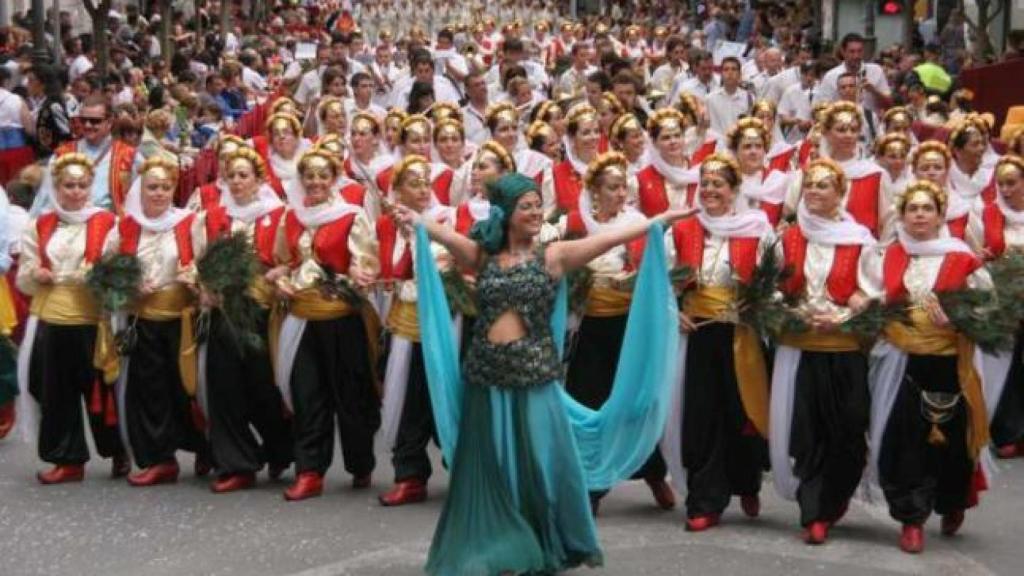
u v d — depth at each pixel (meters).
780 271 9.82
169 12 31.20
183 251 11.01
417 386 10.73
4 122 19.31
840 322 9.65
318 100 17.81
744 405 9.99
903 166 12.43
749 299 9.81
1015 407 12.02
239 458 11.11
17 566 9.65
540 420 8.66
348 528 10.27
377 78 21.88
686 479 10.27
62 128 19.33
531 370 8.63
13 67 23.11
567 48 33.44
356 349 10.98
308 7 53.97
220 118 22.45
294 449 11.19
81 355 11.20
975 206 12.58
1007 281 9.80
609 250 9.38
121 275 10.84
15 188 14.56
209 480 11.52
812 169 9.89
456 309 10.38
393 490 10.84
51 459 11.39
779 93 20.33
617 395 8.98
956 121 15.27
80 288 11.11
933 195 9.75
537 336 8.72
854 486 9.90
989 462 10.22
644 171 12.31
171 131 20.28
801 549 9.80
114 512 10.70
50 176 11.27
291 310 10.90
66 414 11.33
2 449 12.53
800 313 9.75
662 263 8.91
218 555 9.77
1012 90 23.03
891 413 9.70
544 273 8.73
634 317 8.98
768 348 10.05
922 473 9.73
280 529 10.27
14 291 13.07
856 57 19.22
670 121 12.18
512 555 8.58
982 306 9.54
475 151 14.02
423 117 13.52
